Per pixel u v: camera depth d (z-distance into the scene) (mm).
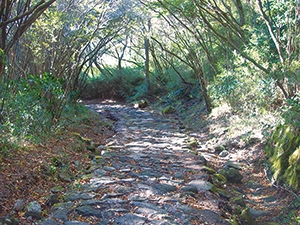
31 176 5051
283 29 7191
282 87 6383
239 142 7957
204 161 7020
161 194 4961
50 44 8930
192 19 10820
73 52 9391
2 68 5406
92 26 10328
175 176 5891
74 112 11367
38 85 7531
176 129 11516
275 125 6898
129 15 11523
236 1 9273
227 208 4809
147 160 6996
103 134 10547
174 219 4129
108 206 4395
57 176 5469
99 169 6160
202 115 12039
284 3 6402
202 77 12133
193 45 12672
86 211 4188
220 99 10453
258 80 7441
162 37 17875
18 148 5789
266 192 5676
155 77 19859
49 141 7168
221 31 11039
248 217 4551
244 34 8680
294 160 5406
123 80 21484
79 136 8523
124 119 13695
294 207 4812
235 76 8812
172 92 17031
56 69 9109
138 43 21219
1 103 5867
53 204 4457
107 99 21594
